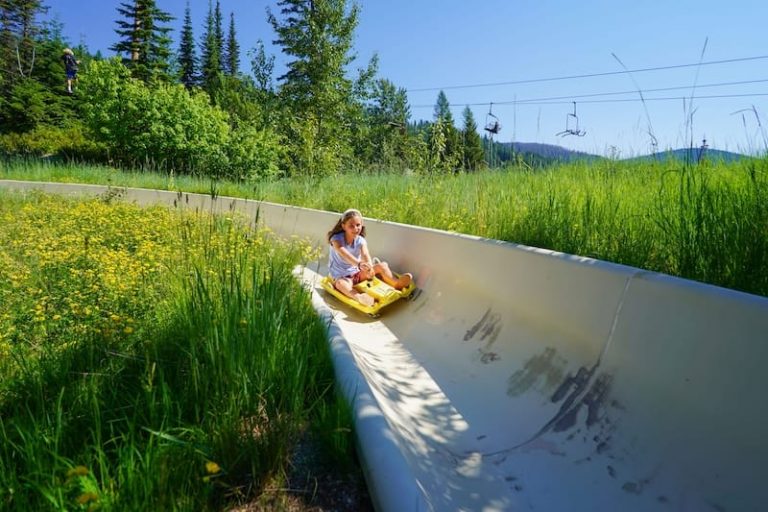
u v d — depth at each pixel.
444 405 3.50
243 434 2.37
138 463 2.05
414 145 10.86
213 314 3.22
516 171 8.63
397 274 6.55
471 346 4.24
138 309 4.07
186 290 3.97
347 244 6.28
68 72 29.19
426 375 4.09
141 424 2.42
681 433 2.31
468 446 2.95
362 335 5.24
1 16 58.41
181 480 2.00
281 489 2.12
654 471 2.30
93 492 1.72
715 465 2.10
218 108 34.16
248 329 2.97
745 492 1.95
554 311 3.55
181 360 3.08
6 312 4.16
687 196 4.32
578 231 4.51
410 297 5.87
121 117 32.00
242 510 2.00
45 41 62.81
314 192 13.38
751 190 3.81
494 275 4.52
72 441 2.29
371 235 7.66
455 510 2.25
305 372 2.91
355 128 32.28
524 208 5.66
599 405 2.79
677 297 2.55
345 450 2.30
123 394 2.70
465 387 3.73
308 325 3.75
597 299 3.14
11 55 57.59
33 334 3.78
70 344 3.31
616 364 2.84
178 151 31.73
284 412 2.53
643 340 2.71
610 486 2.36
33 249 6.50
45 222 9.16
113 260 5.57
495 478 2.58
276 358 2.93
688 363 2.40
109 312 3.89
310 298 4.47
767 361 2.04
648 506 2.19
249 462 2.23
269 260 5.21
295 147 20.22
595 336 3.08
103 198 14.01
